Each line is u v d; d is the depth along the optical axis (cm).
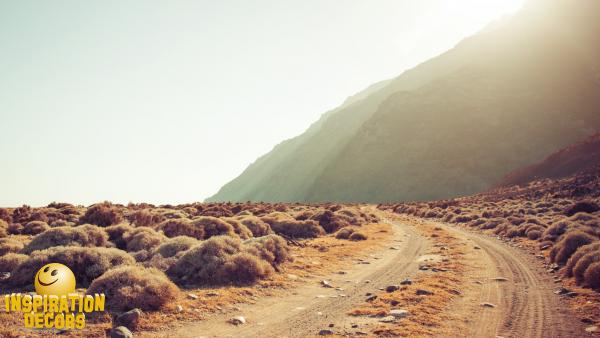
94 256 1424
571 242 1830
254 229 2883
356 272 1858
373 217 5278
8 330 899
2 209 3120
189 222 2427
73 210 3750
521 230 3042
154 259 1591
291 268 1844
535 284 1520
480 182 13612
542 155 13738
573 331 994
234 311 1173
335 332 989
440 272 1769
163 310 1102
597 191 5488
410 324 1038
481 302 1271
